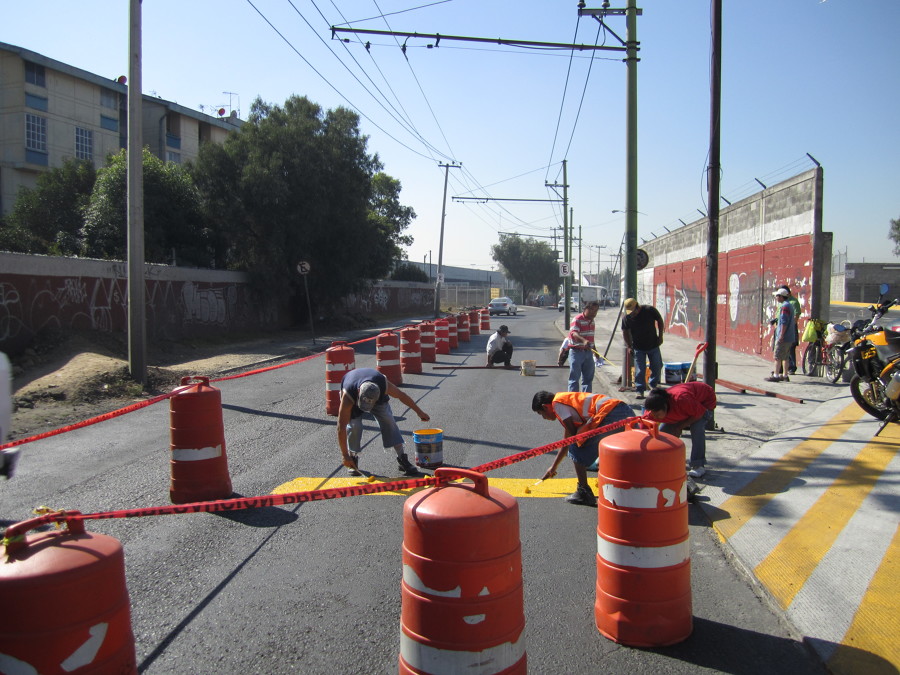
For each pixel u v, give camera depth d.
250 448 8.29
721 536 5.19
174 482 6.12
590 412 5.88
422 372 16.05
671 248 26.81
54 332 15.26
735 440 8.12
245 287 26.50
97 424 9.87
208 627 3.93
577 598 4.29
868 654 3.48
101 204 23.19
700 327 22.33
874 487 6.05
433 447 7.23
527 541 5.25
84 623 2.37
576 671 3.44
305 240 27.83
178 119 42.56
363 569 4.73
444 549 2.68
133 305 12.84
